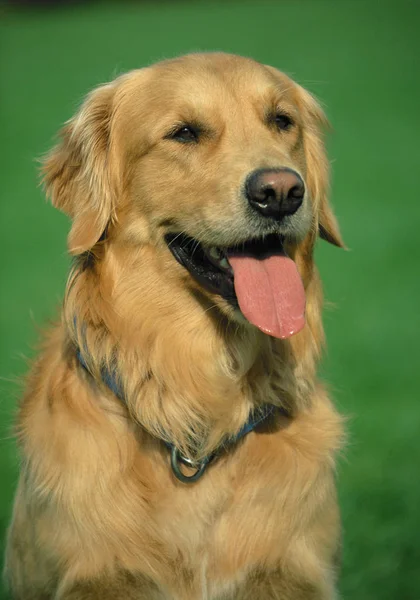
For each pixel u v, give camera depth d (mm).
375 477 11664
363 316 20000
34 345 8453
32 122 49438
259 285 7219
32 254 27500
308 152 8516
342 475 11758
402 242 27094
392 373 16188
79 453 7262
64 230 30719
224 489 7406
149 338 7578
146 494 7301
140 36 77750
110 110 7977
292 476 7449
